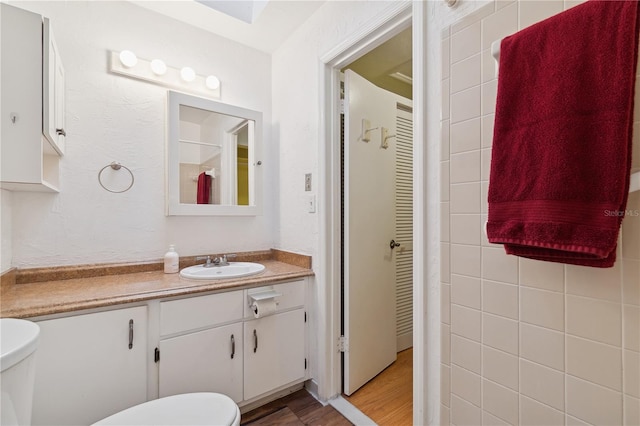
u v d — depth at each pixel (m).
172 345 1.36
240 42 2.15
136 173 1.75
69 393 1.14
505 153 0.82
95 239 1.63
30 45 1.07
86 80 1.61
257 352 1.61
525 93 0.79
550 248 0.72
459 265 1.06
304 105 1.93
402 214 2.33
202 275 1.73
